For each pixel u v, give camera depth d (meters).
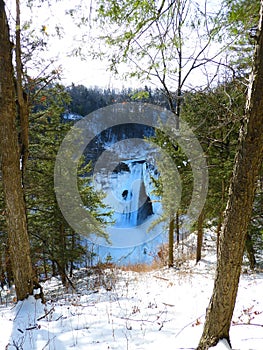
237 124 5.09
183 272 8.28
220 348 2.24
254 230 7.73
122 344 3.02
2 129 4.31
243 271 8.07
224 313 2.32
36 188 7.31
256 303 4.09
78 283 8.62
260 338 2.68
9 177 4.44
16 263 4.55
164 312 4.05
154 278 7.56
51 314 4.02
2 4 4.04
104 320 3.75
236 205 2.19
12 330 3.56
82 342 3.10
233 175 2.22
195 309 4.12
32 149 7.39
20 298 4.55
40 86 6.02
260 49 1.99
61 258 8.64
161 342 2.99
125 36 2.53
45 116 7.23
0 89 4.19
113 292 5.62
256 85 2.01
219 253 2.34
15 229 4.52
